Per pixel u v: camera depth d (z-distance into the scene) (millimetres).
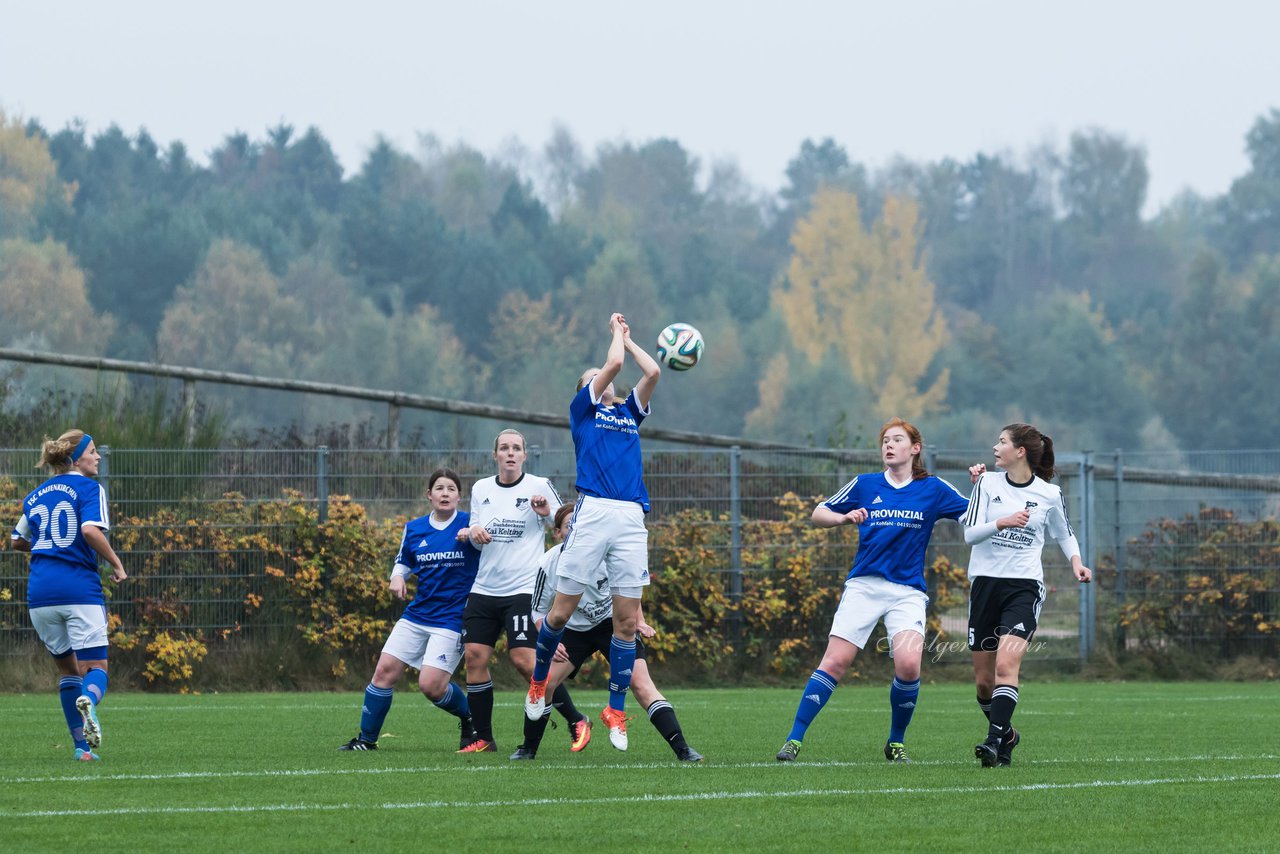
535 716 33219
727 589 65562
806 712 33125
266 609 61969
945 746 37750
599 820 24422
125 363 81688
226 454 63562
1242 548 68688
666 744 38156
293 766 31984
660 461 66688
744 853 21781
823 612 65938
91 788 28047
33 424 69500
